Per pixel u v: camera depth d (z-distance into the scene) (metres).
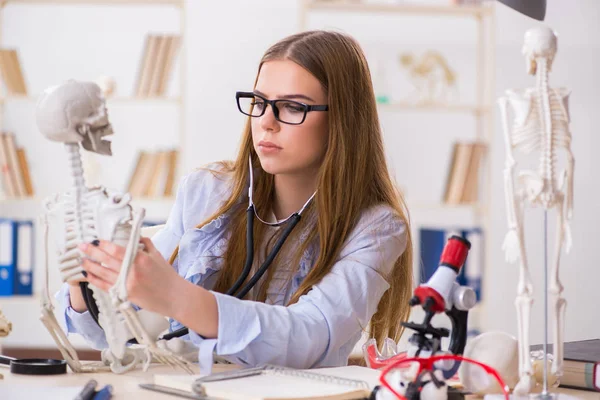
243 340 1.30
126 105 4.39
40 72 4.37
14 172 4.06
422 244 4.09
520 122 1.13
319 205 1.61
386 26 4.44
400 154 4.44
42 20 4.37
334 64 1.61
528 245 4.42
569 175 1.14
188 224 1.84
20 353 4.28
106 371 1.37
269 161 1.60
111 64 4.39
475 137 4.45
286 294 1.67
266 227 1.74
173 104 4.39
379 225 1.62
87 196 1.21
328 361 1.49
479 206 4.13
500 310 4.49
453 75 4.27
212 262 1.72
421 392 1.06
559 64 4.50
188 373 1.30
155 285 1.22
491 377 1.15
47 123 1.17
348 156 1.62
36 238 4.37
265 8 4.42
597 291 4.50
